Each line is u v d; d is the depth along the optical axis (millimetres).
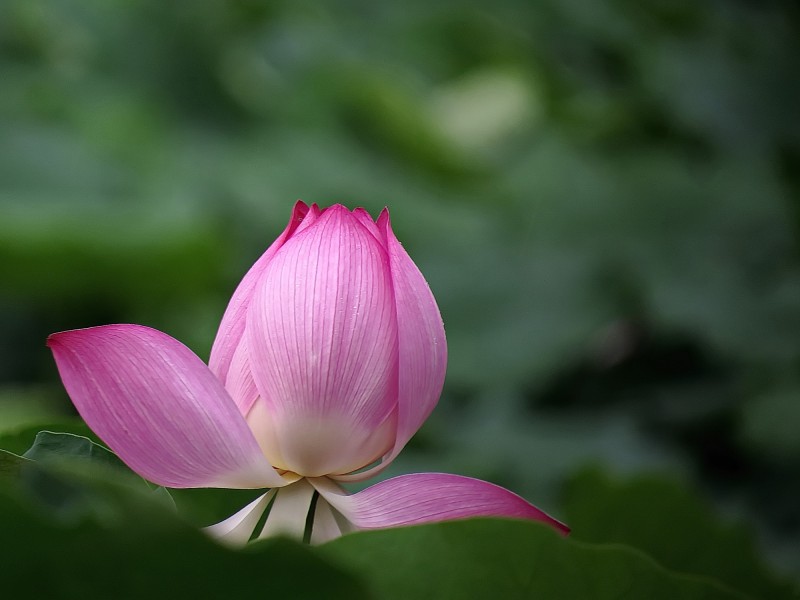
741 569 1268
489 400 2443
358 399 1141
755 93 2812
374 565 1085
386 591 1090
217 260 2938
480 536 1083
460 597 1093
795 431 1979
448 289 2760
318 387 1138
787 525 1985
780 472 2082
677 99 2799
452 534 1083
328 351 1138
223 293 3121
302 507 1146
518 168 3277
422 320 1149
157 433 1127
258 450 1128
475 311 2703
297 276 1145
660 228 2721
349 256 1146
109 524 1047
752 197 2723
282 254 1152
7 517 1044
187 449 1128
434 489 1143
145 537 1045
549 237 2848
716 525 1269
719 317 2352
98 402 1129
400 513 1140
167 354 1127
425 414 1160
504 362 2549
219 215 3182
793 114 2789
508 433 2273
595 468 1296
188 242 2848
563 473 2139
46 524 1045
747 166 2777
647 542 1281
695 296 2426
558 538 1085
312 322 1140
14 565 1057
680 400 2361
